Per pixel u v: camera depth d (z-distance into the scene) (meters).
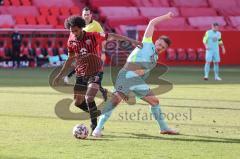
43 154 23.30
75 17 27.33
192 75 71.69
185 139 27.12
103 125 28.55
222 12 105.06
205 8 104.56
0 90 49.56
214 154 23.73
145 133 28.66
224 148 25.05
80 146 25.06
